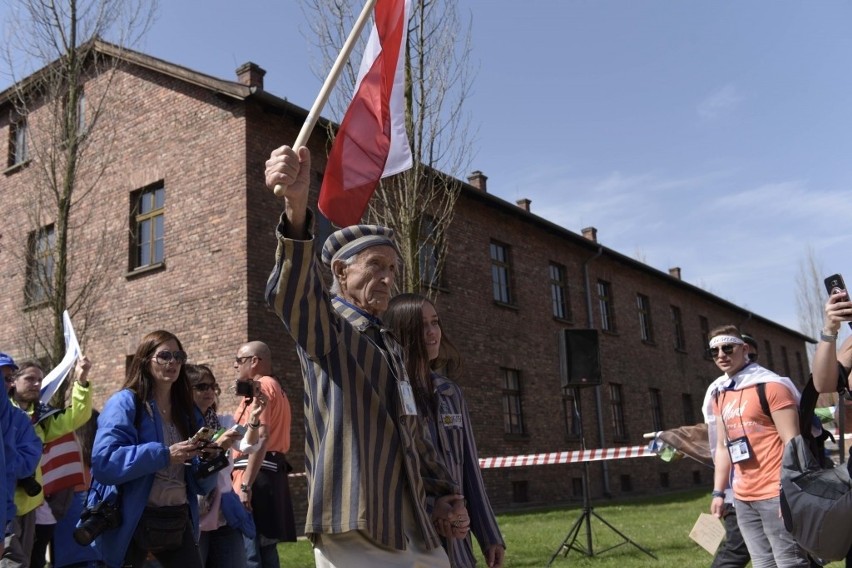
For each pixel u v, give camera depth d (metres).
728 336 4.89
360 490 2.24
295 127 13.49
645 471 23.45
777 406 4.55
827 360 3.40
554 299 21.19
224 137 12.98
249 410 5.28
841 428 3.46
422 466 2.73
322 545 2.30
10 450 3.83
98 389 13.72
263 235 12.54
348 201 3.49
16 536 4.89
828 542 3.11
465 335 16.89
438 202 11.31
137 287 13.59
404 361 2.67
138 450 3.64
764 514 4.52
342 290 2.69
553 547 9.34
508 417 18.11
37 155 12.74
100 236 14.40
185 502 3.92
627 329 24.09
